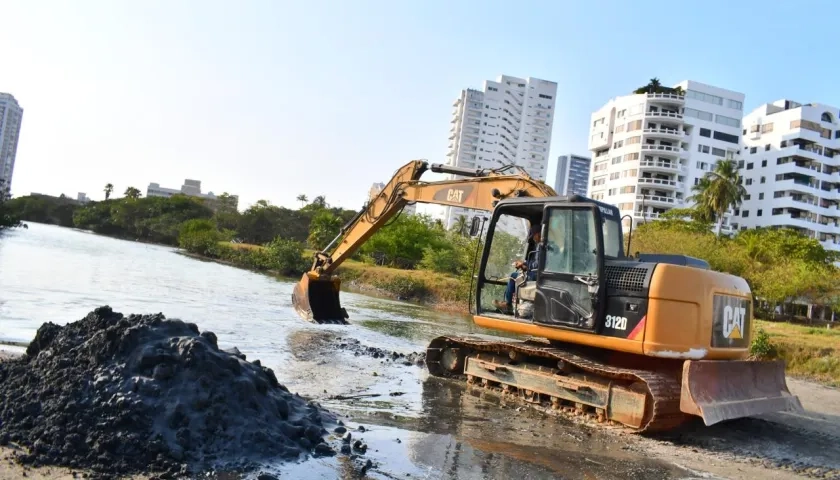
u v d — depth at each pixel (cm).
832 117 7638
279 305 1938
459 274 4038
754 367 818
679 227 4997
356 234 1511
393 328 1691
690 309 762
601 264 797
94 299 1493
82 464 446
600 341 792
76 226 10725
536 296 867
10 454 446
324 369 955
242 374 581
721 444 750
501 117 13275
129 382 525
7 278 1734
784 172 7538
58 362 557
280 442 529
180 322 620
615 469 589
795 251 4897
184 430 494
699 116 7781
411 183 1353
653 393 715
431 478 503
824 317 4925
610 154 8250
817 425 933
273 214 8188
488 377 947
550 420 784
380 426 652
